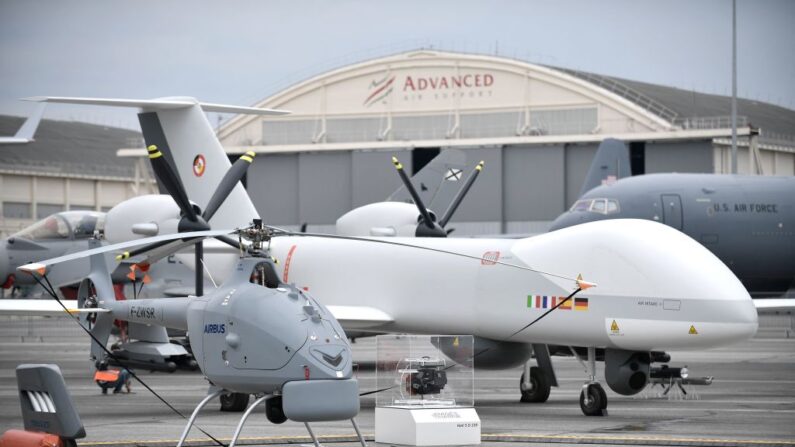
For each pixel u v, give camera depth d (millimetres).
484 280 56156
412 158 196000
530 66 197125
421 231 76812
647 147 185875
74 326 170625
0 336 143125
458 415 42031
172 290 89750
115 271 89938
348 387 35781
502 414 53031
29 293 126500
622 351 53062
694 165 182750
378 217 79000
